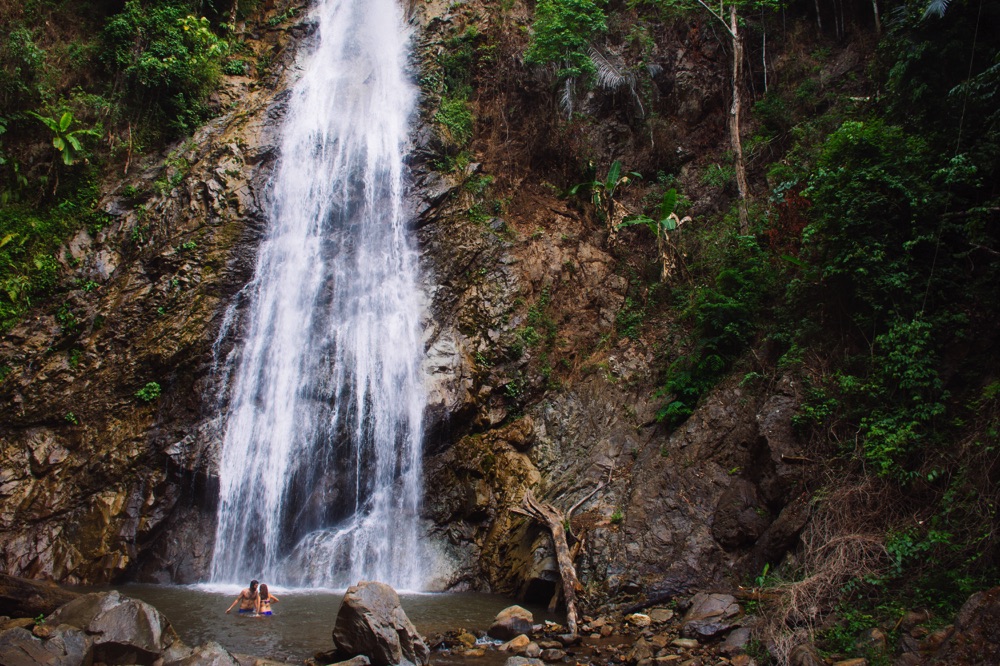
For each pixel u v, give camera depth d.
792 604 7.03
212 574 11.49
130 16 16.69
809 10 17.69
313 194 15.60
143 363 12.80
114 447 12.05
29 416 12.32
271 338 13.66
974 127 9.53
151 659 6.52
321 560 11.46
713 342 11.52
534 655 7.18
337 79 17.44
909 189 9.34
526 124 16.44
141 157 15.88
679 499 9.94
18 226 14.37
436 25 18.05
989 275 8.71
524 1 18.56
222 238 14.28
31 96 15.51
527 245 14.60
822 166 10.52
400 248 14.79
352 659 6.57
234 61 17.95
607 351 13.69
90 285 13.87
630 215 15.48
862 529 7.84
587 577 9.35
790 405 9.70
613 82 16.91
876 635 6.30
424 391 12.79
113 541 11.28
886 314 9.30
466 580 11.05
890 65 12.12
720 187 15.90
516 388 13.05
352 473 12.51
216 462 12.12
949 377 8.48
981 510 7.07
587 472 11.49
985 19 9.98
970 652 5.27
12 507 11.47
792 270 11.46
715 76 17.47
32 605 7.41
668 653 6.99
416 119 16.22
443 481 12.15
